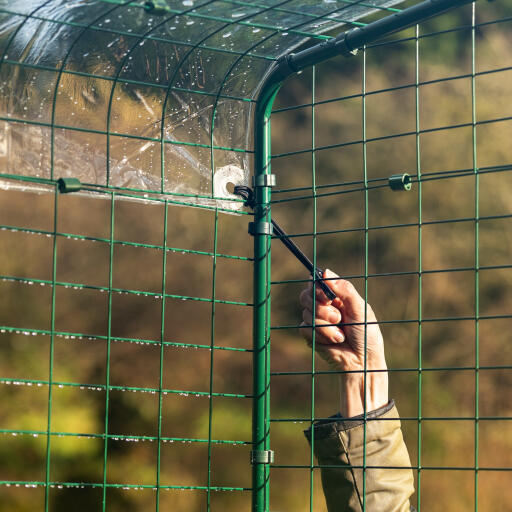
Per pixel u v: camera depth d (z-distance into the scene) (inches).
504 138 330.0
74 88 86.5
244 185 92.4
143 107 89.3
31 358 315.3
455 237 330.3
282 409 336.5
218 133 92.7
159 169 89.7
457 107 336.5
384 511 90.1
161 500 323.3
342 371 87.0
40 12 79.6
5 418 307.9
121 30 83.4
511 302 327.9
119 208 333.4
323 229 340.2
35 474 307.4
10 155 83.5
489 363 327.0
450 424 324.5
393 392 330.6
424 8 79.2
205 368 338.0
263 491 87.4
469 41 343.3
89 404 321.1
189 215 339.0
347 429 92.0
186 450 331.6
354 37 84.3
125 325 331.3
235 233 345.1
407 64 345.7
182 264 338.6
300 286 338.3
